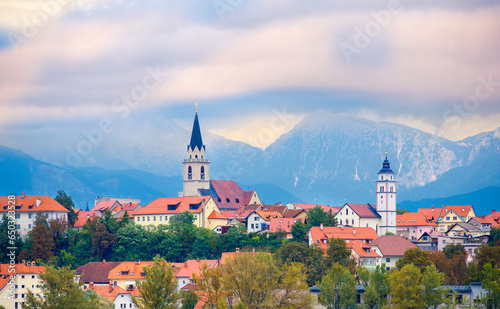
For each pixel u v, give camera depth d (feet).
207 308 606.96
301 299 642.63
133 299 618.44
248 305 624.59
